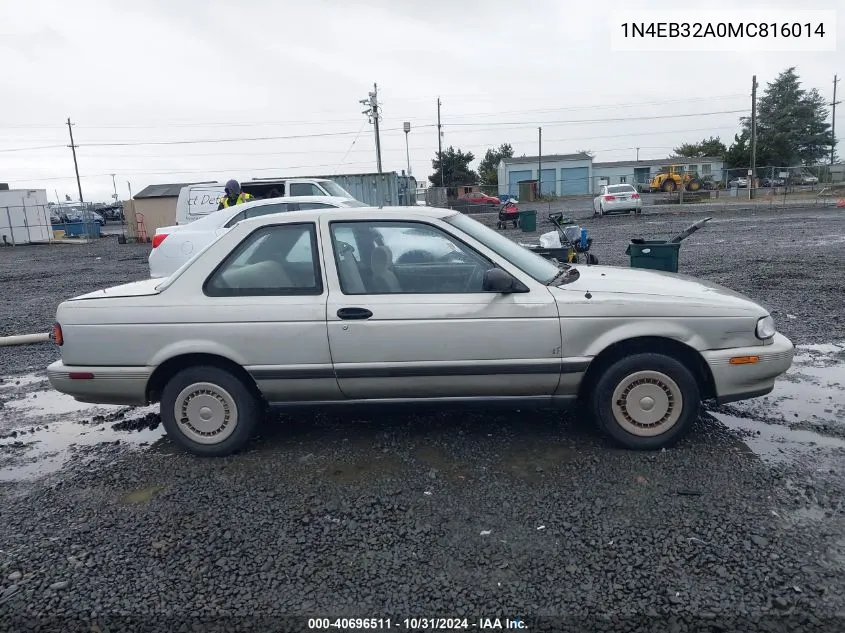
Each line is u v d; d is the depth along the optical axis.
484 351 4.16
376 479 4.03
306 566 3.16
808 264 12.02
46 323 9.84
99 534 3.54
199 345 4.27
